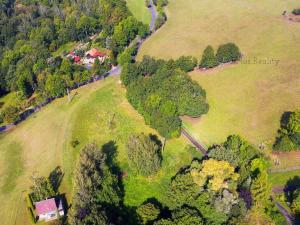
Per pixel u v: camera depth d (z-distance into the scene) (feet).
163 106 459.32
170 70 540.11
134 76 564.71
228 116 493.77
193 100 474.90
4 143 481.87
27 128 508.12
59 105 552.00
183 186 356.38
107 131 483.51
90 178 345.31
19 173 426.92
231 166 361.71
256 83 552.82
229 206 337.93
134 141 402.72
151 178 404.57
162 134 459.73
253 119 483.51
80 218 316.60
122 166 422.82
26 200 380.78
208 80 572.51
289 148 417.08
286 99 508.94
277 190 380.99
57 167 428.56
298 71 566.36
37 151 459.73
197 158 428.15
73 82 591.78
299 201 347.36
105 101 551.59
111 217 340.18
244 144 407.23
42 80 589.32
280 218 347.56
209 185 351.46
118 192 369.71
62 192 392.27
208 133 469.57
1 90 624.18
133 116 511.81
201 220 324.39
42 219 363.76
